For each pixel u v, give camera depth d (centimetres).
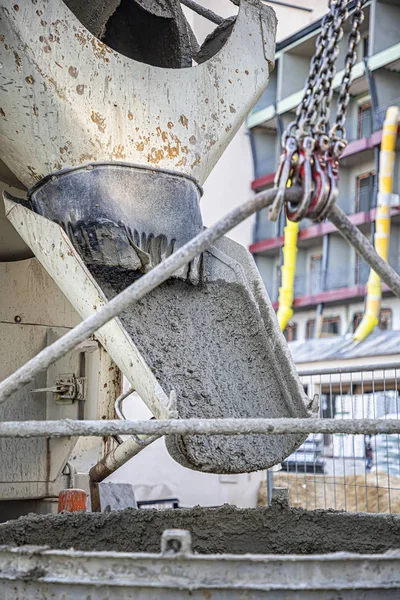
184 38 397
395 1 2306
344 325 2609
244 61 372
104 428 225
